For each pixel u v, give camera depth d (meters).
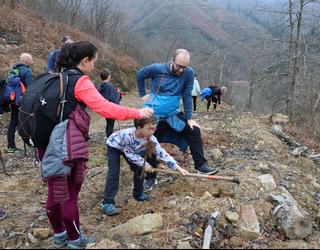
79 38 22.53
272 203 4.81
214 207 4.46
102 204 4.80
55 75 3.52
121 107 3.53
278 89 15.71
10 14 18.19
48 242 4.14
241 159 6.52
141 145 4.58
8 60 14.69
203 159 5.28
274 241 4.24
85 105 3.58
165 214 4.41
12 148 7.73
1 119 10.81
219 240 4.07
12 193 5.61
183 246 3.80
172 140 5.30
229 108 16.31
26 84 7.45
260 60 14.67
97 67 20.11
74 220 3.72
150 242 3.89
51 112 3.42
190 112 5.18
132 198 5.16
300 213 4.48
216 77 24.42
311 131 11.86
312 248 4.16
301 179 6.05
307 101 14.91
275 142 8.23
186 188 5.16
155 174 5.31
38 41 17.78
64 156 3.40
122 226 4.11
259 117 10.96
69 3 31.30
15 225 4.53
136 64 24.61
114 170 4.68
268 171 5.91
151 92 5.12
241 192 4.98
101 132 10.04
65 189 3.49
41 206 5.12
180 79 4.99
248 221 4.32
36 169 6.74
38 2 27.23
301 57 13.62
